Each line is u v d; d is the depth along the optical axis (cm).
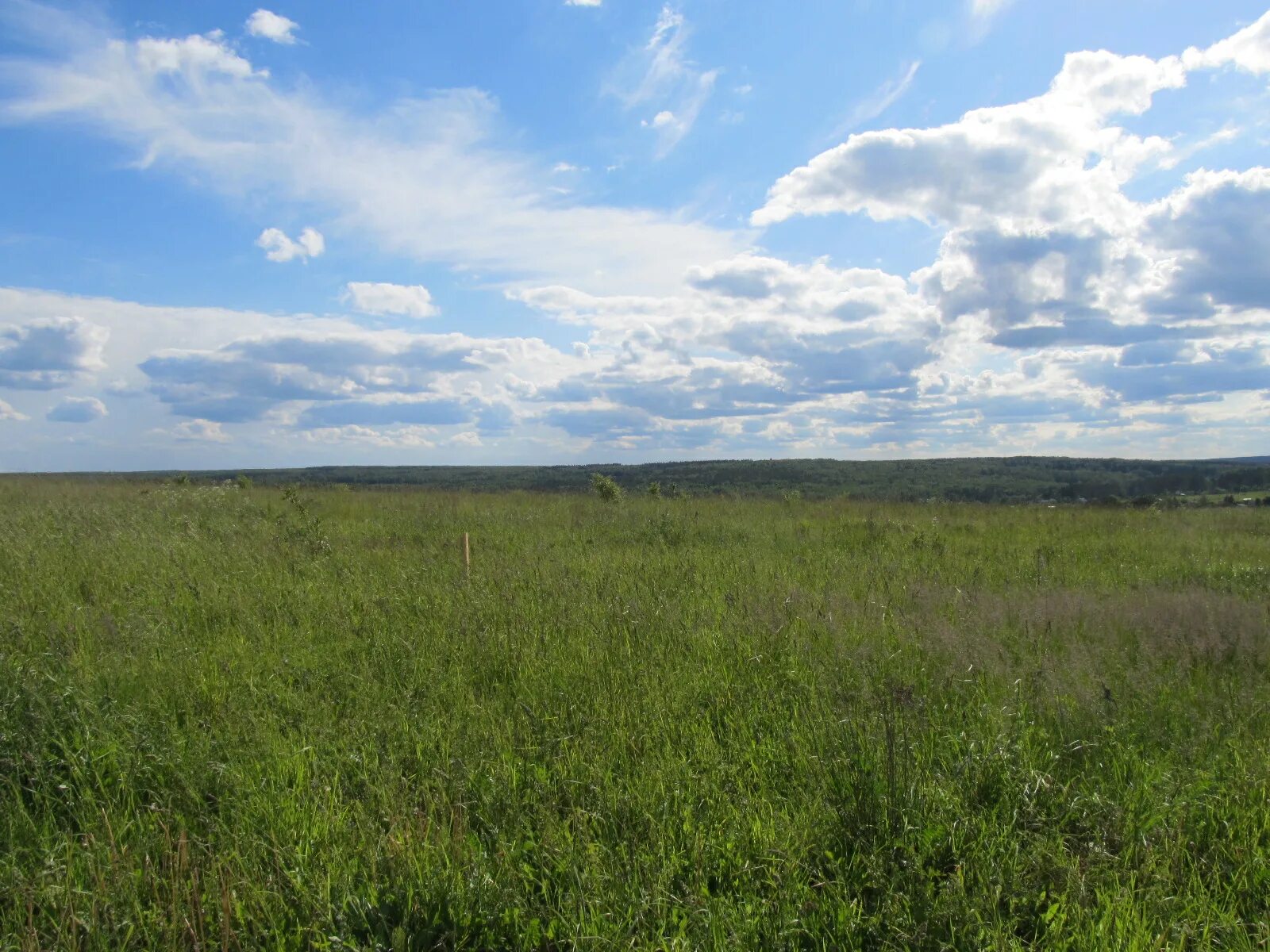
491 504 1770
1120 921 254
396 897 261
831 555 1012
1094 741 388
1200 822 319
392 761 360
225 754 368
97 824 309
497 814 324
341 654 532
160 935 247
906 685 443
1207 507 1911
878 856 287
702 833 301
